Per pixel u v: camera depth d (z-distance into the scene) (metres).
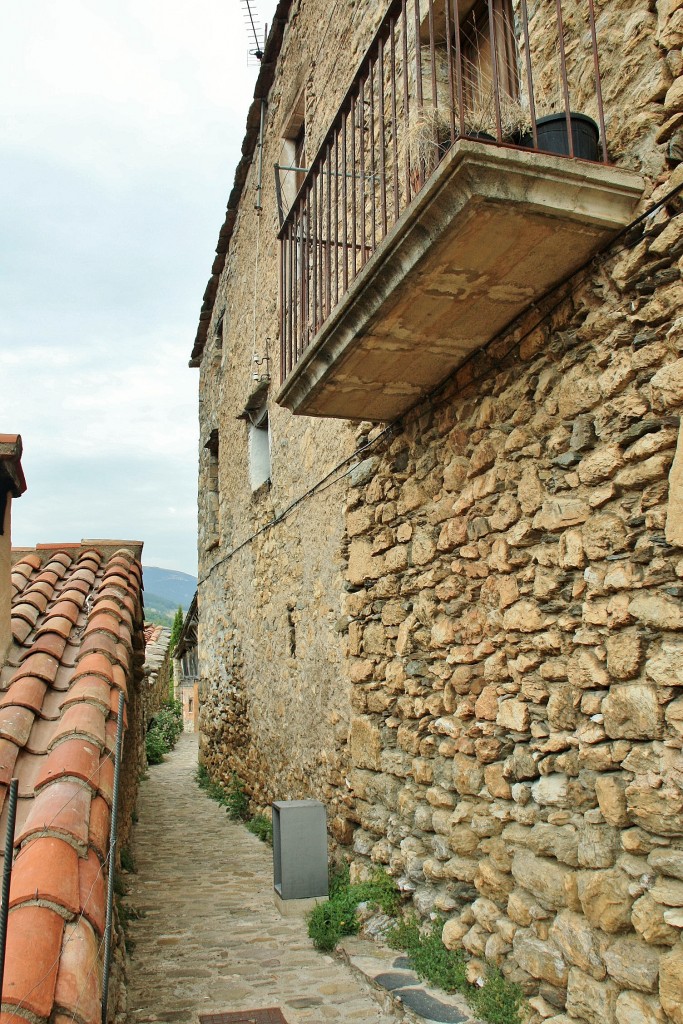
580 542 2.64
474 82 3.85
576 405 2.70
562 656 2.73
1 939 1.58
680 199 2.32
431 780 3.67
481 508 3.31
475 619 3.33
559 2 2.56
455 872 3.35
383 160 3.10
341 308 3.15
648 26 2.48
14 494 3.61
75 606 4.41
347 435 4.98
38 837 2.29
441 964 3.21
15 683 3.36
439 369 3.58
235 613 9.05
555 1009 2.60
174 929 4.32
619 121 2.58
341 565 5.02
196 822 7.99
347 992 3.29
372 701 4.44
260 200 8.12
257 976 3.53
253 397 7.88
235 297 9.66
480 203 2.35
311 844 4.61
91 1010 1.76
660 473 2.33
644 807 2.30
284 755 6.43
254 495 8.05
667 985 2.13
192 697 25.00
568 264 2.69
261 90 7.88
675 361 2.30
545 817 2.76
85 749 2.81
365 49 5.04
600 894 2.42
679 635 2.25
